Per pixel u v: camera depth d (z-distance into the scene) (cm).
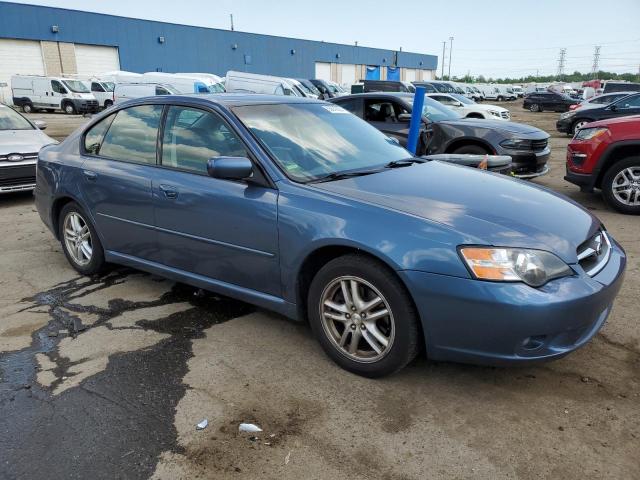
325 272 296
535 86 6550
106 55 3888
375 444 245
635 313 374
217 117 355
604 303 270
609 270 287
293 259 304
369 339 290
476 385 290
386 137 430
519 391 284
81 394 285
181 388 290
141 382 296
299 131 366
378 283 275
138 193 383
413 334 274
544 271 254
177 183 359
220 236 339
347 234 279
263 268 324
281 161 329
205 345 338
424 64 7262
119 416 266
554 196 337
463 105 2000
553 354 258
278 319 373
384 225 273
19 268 486
